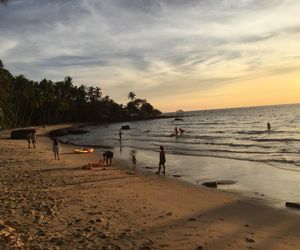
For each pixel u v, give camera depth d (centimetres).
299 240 1079
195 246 970
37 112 13062
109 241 965
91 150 3941
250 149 3994
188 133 7262
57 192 1650
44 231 1022
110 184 1959
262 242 1047
